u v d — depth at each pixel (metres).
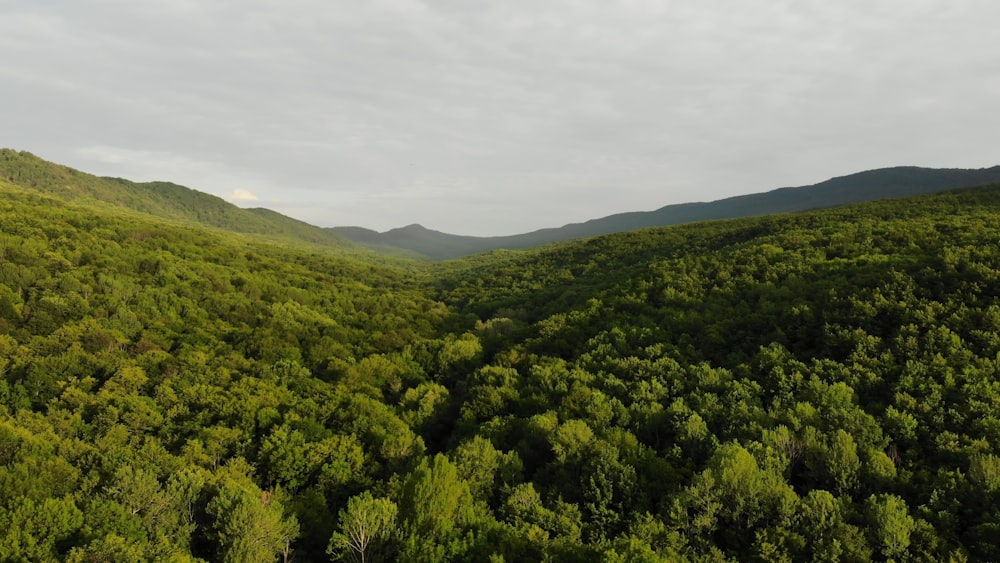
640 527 31.52
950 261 56.09
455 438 54.22
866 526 30.12
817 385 44.38
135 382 56.66
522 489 36.12
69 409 50.56
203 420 50.72
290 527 33.19
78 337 66.44
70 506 30.77
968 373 40.97
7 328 65.00
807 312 56.69
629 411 48.34
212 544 33.41
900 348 47.06
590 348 67.69
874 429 38.06
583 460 40.72
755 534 30.62
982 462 31.25
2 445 38.44
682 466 40.34
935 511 30.75
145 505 33.16
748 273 75.19
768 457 35.75
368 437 50.09
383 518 31.80
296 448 44.12
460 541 30.22
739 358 55.25
